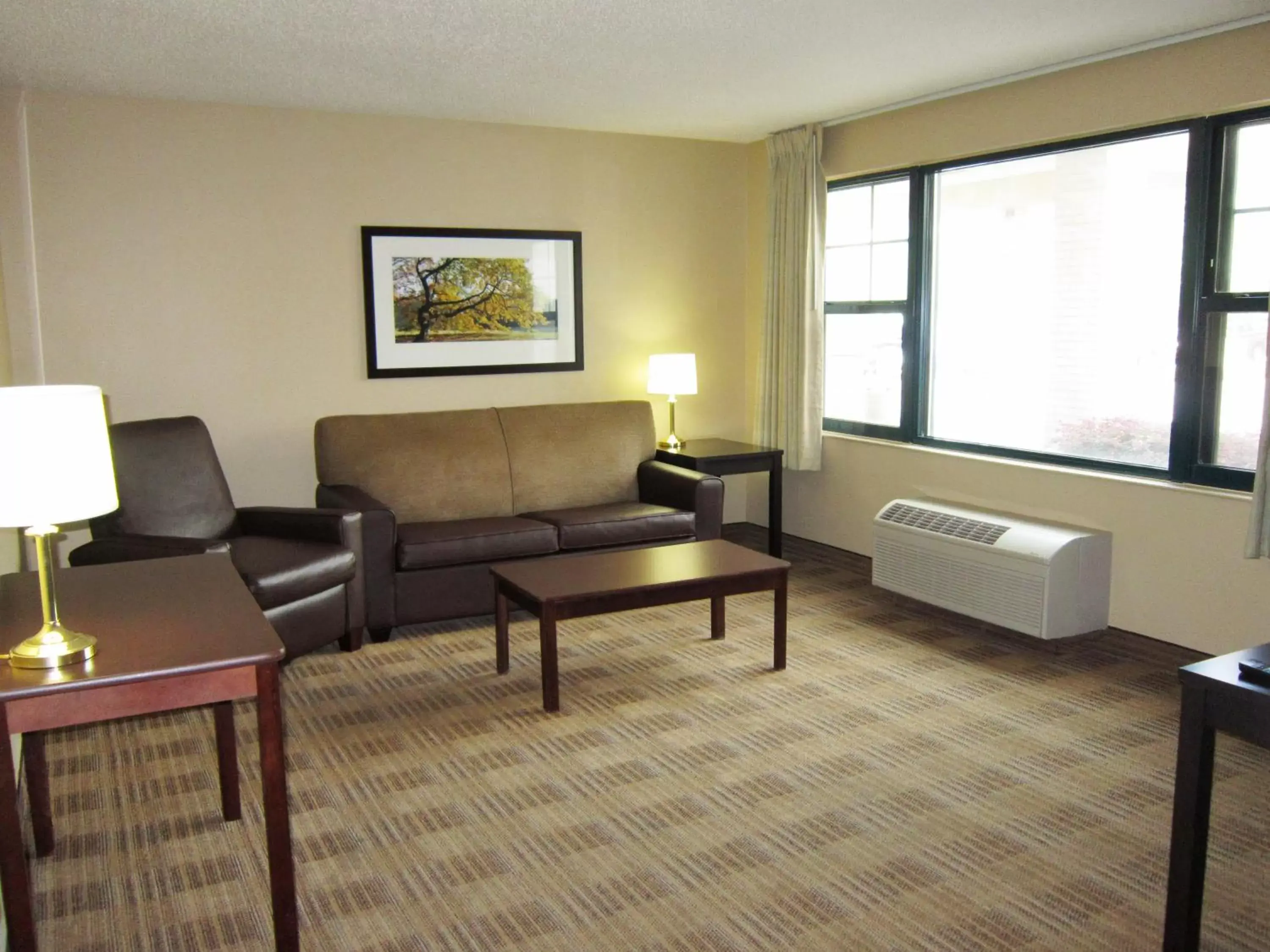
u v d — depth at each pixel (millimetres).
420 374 5059
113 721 3273
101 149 4316
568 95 4453
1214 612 3682
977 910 2207
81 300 4344
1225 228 3646
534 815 2648
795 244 5289
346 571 3814
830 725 3207
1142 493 3871
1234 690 1771
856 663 3771
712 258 5797
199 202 4520
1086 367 4215
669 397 5590
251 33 3432
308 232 4746
